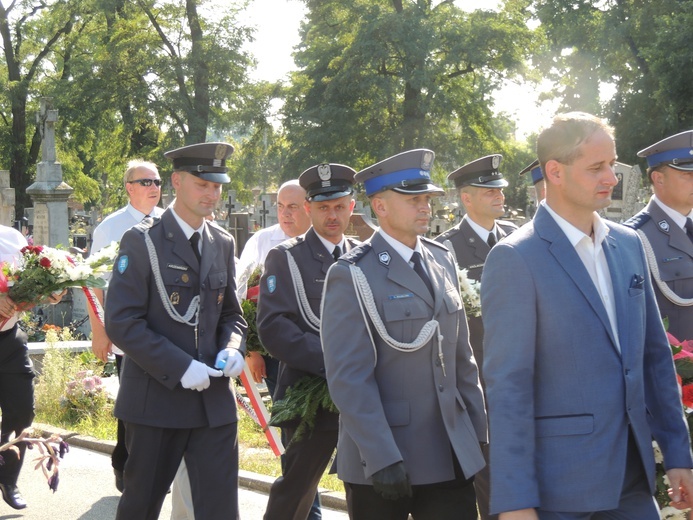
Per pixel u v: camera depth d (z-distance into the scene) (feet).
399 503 13.07
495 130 144.46
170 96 123.95
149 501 15.64
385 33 115.96
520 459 9.92
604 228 10.79
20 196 142.51
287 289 16.51
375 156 122.72
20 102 139.23
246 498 22.07
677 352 13.96
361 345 12.76
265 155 137.59
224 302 16.72
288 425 16.14
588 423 10.13
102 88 127.75
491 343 10.41
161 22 130.93
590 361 10.23
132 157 137.69
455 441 12.76
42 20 141.28
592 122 10.38
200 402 15.60
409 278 13.12
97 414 30.40
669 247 17.12
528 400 10.12
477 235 18.71
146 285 15.66
